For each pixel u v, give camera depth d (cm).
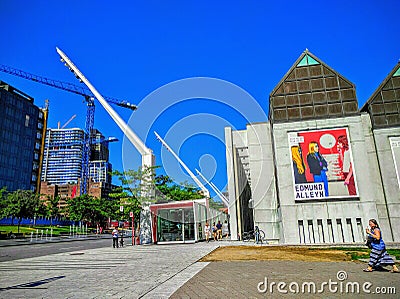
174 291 655
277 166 2152
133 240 2453
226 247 1827
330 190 2047
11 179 8138
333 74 2233
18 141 8500
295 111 2212
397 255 1270
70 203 7006
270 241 2250
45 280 848
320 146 2120
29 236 4431
